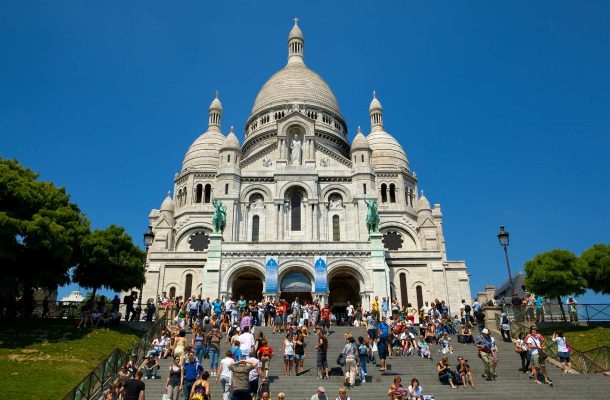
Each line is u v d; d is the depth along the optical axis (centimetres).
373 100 9075
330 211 6356
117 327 4038
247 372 2055
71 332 3700
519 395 2623
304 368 3089
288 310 5012
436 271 6338
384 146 8088
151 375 2828
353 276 5719
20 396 2512
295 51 10006
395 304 5297
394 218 7288
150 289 6312
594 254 4794
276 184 6328
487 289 6331
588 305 4469
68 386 2747
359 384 2758
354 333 3991
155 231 7094
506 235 4209
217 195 6247
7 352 3195
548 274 4644
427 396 2344
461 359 2825
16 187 3947
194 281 6412
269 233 6122
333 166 6694
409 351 3447
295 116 6819
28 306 4250
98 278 4562
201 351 3053
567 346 3175
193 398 1972
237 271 5500
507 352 3516
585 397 2594
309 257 5522
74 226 4294
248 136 8550
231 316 4116
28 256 3950
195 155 7969
